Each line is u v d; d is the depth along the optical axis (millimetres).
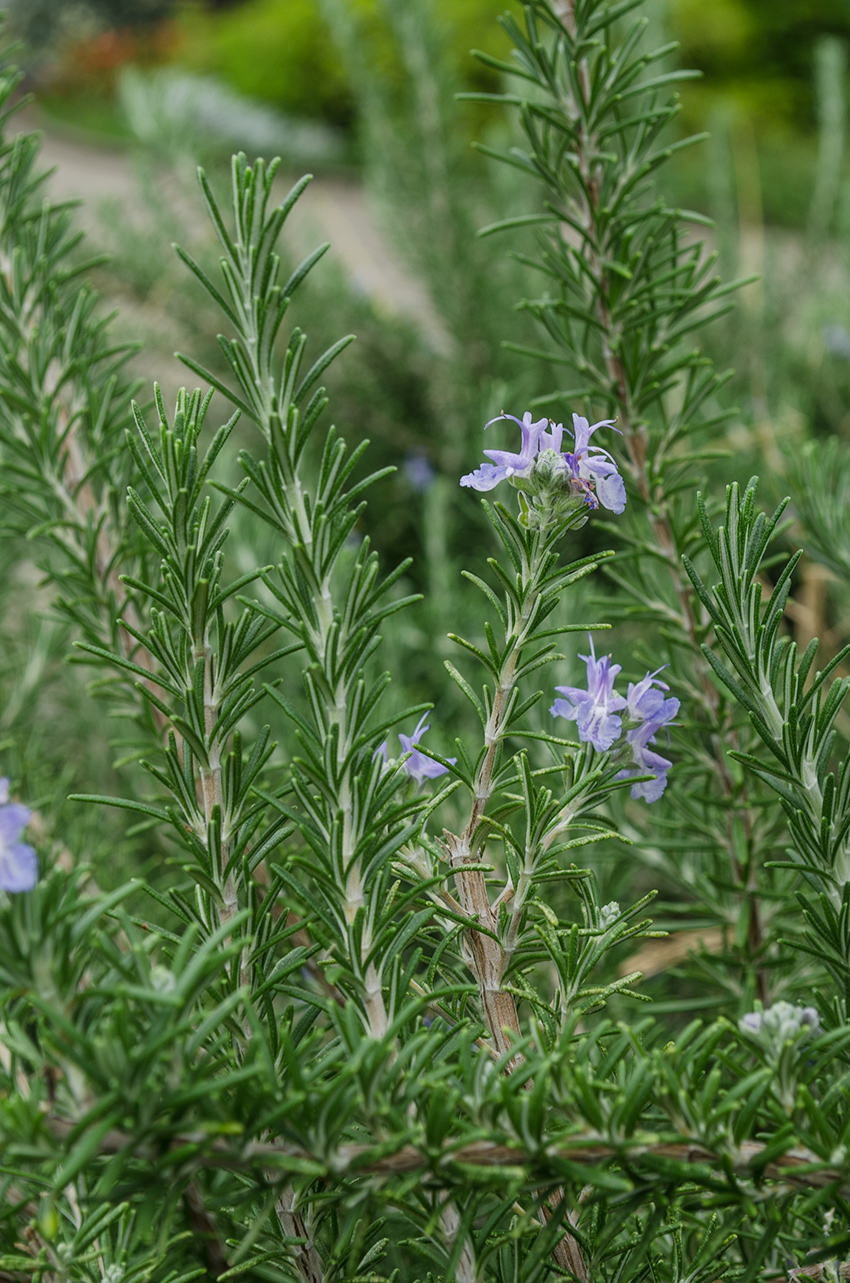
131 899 999
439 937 810
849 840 792
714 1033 742
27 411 930
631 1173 743
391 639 1279
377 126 2344
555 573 783
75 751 1419
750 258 2723
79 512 952
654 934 798
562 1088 741
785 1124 739
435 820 986
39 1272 768
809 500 1024
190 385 2268
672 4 2193
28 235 962
